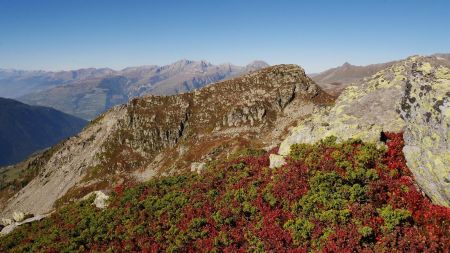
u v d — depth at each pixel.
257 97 164.75
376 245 15.03
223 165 29.03
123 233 24.48
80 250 24.02
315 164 21.09
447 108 17.50
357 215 16.62
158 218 24.31
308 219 17.86
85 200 33.62
